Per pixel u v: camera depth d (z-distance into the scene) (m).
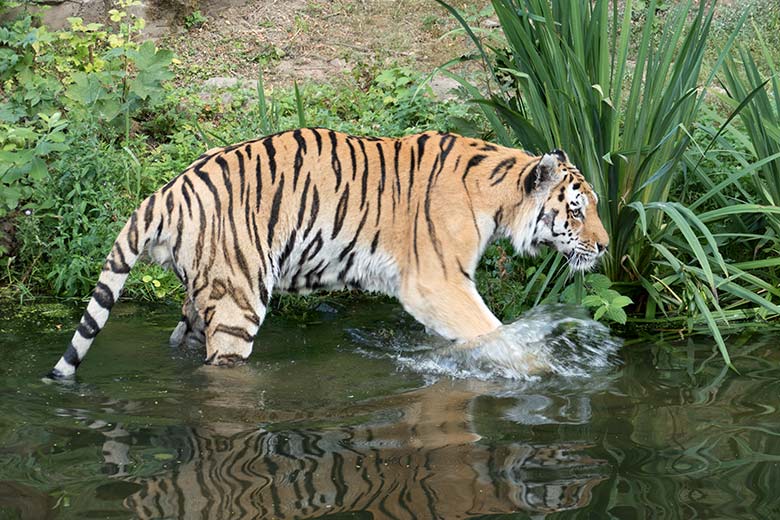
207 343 8.48
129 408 7.54
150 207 8.20
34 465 6.50
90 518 5.75
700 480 6.30
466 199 8.74
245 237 8.29
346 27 15.98
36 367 8.44
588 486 6.23
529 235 8.98
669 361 8.80
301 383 8.18
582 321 9.23
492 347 8.63
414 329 9.72
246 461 6.58
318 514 5.82
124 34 13.23
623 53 9.55
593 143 9.37
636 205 8.89
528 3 9.62
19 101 12.27
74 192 10.88
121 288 8.20
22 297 10.32
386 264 8.84
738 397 7.87
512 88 10.61
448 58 15.02
